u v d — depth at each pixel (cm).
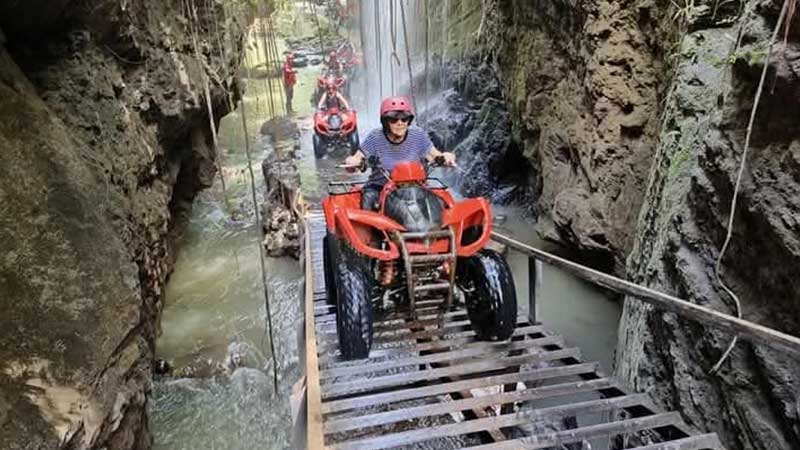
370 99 1598
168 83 630
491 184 1098
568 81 751
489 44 1125
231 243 912
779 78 251
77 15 465
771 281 266
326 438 293
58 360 304
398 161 385
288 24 2109
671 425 287
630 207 585
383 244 330
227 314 711
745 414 276
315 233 785
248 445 510
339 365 359
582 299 703
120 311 361
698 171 328
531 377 338
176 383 580
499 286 353
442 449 351
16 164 342
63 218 352
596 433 276
